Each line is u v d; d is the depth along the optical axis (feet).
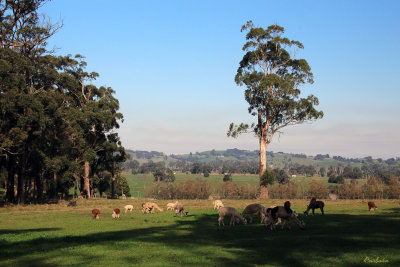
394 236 54.85
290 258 42.70
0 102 131.64
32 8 167.63
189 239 59.52
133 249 51.13
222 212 75.92
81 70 227.81
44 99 157.58
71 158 203.10
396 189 293.43
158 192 385.29
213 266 40.24
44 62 175.63
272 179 187.62
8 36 163.63
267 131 192.75
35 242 58.34
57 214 115.65
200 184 376.07
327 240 53.26
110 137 237.04
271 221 66.64
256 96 187.83
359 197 307.99
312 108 181.27
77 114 184.85
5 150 148.77
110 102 224.94
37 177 192.65
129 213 116.47
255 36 195.31
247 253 46.50
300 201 155.74
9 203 159.43
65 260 44.65
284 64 198.80
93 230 75.51
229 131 193.36
